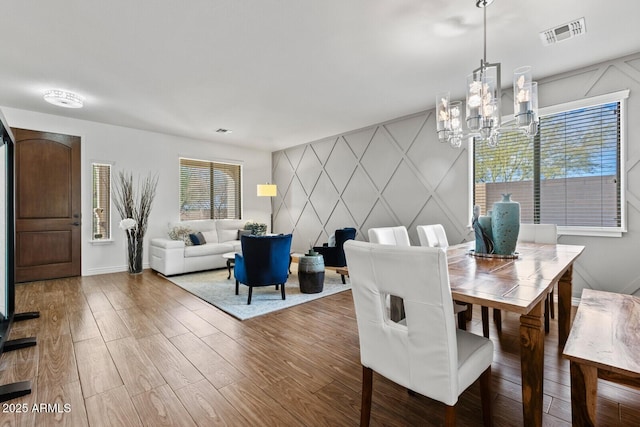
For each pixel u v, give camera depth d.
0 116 2.03
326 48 2.65
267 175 7.16
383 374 1.30
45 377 1.85
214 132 5.45
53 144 4.41
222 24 2.29
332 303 3.37
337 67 3.01
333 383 1.82
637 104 2.77
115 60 2.82
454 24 2.31
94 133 4.75
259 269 3.31
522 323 1.26
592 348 1.24
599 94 2.96
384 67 3.02
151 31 2.37
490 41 2.56
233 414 1.53
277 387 1.77
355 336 2.50
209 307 3.21
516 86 1.97
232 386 1.77
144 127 5.08
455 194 4.08
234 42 2.54
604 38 2.52
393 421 1.49
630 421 1.48
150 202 5.21
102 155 4.82
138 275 4.74
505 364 2.04
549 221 3.32
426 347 1.15
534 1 2.05
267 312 3.06
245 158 6.74
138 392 1.71
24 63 2.86
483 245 2.14
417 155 4.50
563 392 1.71
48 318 2.85
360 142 5.28
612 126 2.94
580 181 3.12
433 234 2.82
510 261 1.91
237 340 2.41
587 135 3.07
